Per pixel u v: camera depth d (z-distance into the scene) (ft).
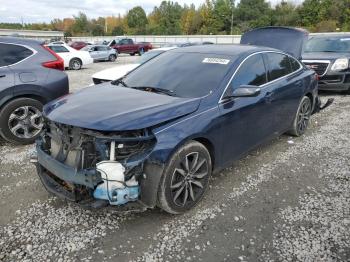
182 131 10.66
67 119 10.38
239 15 305.12
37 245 9.87
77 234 10.37
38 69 18.07
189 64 14.15
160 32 312.71
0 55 17.25
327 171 14.88
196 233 10.47
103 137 9.73
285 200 12.42
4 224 10.84
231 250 9.74
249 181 13.87
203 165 11.81
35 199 12.34
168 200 10.61
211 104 12.00
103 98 11.98
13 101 17.20
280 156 16.57
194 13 314.14
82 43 122.42
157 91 12.93
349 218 11.29
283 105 16.60
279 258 9.44
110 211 10.03
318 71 30.71
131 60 89.30
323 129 21.08
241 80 13.48
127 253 9.58
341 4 241.96
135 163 9.77
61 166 10.26
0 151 17.08
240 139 13.55
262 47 16.24
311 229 10.69
